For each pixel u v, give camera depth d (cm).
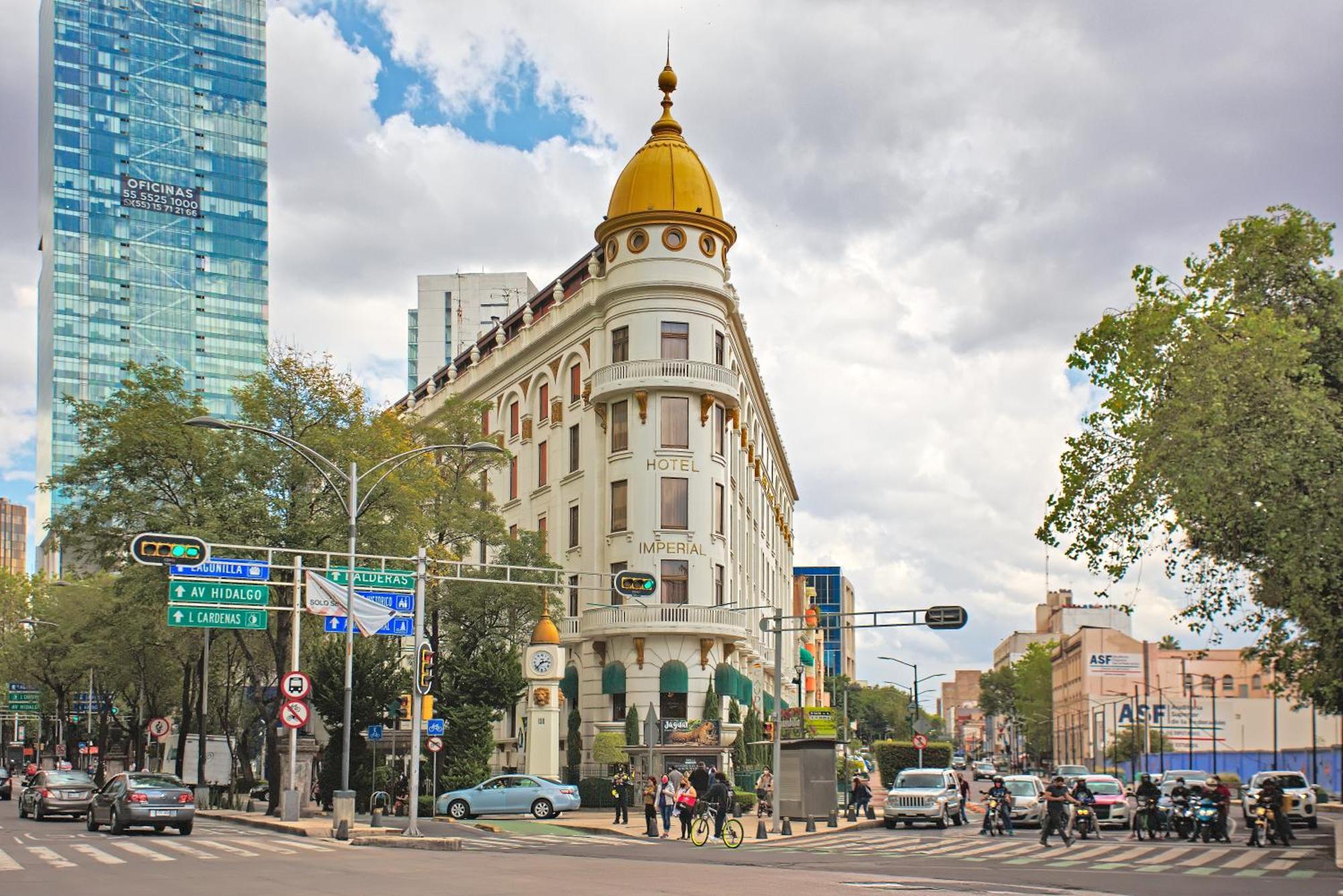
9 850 2780
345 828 3316
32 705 9988
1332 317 3108
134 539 3600
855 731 14525
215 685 7069
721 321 5850
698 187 5866
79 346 17688
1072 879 2316
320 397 4828
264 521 4494
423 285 14600
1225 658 13388
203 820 4503
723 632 5612
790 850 3234
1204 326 2900
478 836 3775
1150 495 2931
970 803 7050
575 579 6069
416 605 3506
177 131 18725
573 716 5869
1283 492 2819
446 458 5912
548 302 6862
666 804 3888
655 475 5628
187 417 4622
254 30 19512
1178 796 3966
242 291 18825
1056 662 16525
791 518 11525
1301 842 3784
